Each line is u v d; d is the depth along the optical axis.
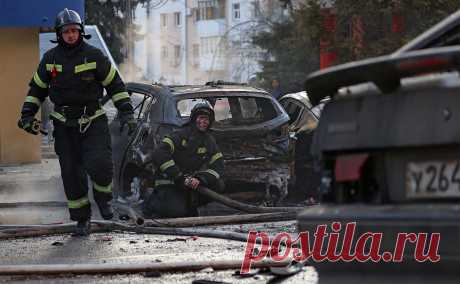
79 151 17.59
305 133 24.84
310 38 46.53
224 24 120.56
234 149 23.38
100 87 17.50
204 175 21.84
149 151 23.08
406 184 8.63
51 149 46.44
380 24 45.97
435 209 8.32
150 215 22.08
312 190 24.80
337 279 8.97
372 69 8.75
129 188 24.03
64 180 17.58
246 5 112.62
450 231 8.18
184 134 22.00
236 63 99.25
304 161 24.88
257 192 23.83
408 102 8.62
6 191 29.67
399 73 8.62
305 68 68.56
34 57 42.47
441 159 8.48
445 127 8.40
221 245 16.09
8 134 42.12
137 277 13.02
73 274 13.20
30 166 40.38
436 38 9.63
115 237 17.67
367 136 8.84
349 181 8.93
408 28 45.81
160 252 15.38
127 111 17.48
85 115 17.33
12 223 21.45
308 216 8.98
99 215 22.91
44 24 39.59
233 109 24.19
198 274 13.09
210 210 24.23
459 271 8.27
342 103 9.12
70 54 17.25
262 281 12.40
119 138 24.19
